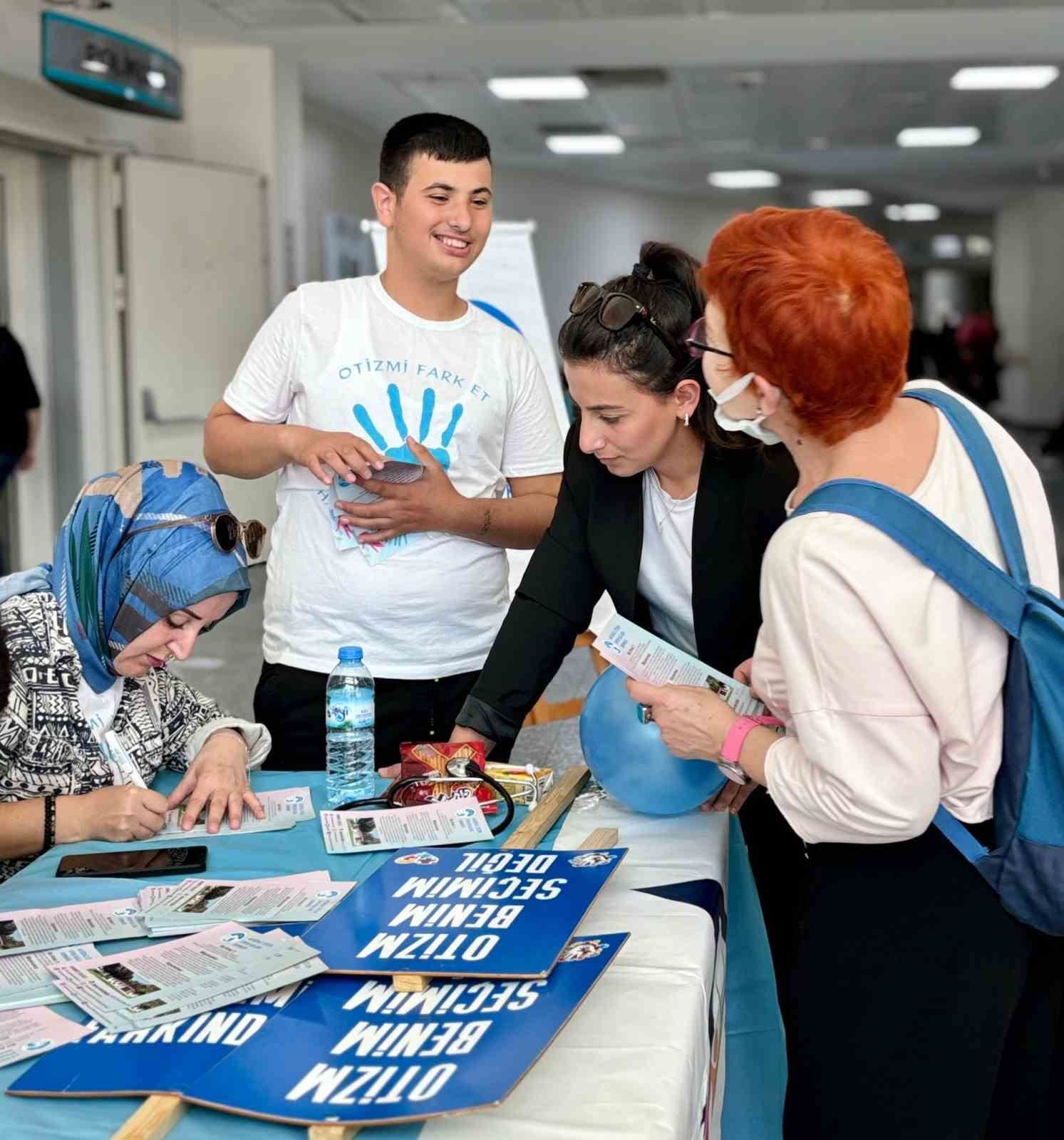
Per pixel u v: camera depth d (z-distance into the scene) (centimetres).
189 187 761
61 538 175
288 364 233
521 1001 118
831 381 126
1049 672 127
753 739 147
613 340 164
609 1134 100
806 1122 142
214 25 810
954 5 795
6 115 632
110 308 733
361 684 188
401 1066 107
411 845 164
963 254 2708
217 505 173
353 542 229
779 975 190
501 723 198
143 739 189
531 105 1115
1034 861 129
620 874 156
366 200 1240
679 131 1270
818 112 1161
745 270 128
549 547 198
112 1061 110
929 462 133
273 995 122
